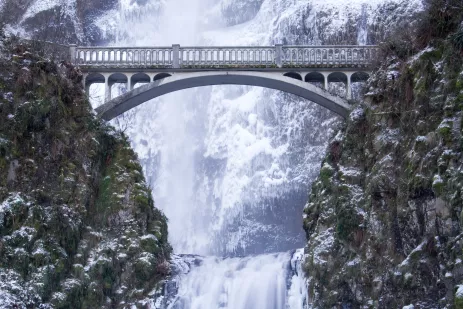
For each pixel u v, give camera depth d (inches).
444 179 852.6
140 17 2085.4
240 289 1125.1
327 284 1031.0
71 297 967.0
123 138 1154.7
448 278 807.1
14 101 1040.2
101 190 1094.4
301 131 1756.9
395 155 991.0
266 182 1744.6
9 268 936.3
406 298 871.7
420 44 1030.4
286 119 1787.6
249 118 1831.9
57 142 1057.5
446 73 935.7
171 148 1879.9
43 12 1942.7
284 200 1722.4
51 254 972.6
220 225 1768.0
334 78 1207.6
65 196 1035.3
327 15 1833.2
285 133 1776.6
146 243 1071.6
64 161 1058.1
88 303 988.6
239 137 1823.3
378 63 1115.3
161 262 1087.6
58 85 1087.6
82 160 1079.6
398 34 1125.7
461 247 793.6
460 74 900.6
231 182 1784.0
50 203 1016.2
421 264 859.4
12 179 1003.9
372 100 1082.7
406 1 1740.9
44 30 1913.1
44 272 951.0
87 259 1023.0
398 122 1021.8
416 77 984.9
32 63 1074.1
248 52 1163.3
